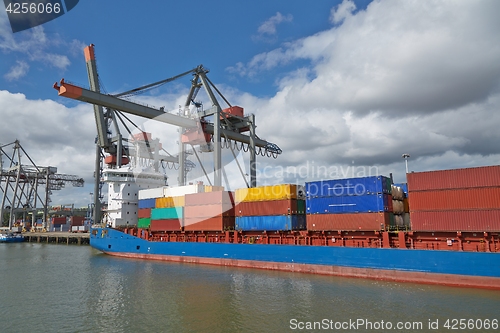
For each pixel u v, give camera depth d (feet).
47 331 61.11
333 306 68.90
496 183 73.77
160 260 136.67
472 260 75.25
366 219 90.68
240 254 112.98
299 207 108.37
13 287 94.73
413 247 84.33
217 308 70.33
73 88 125.90
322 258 96.63
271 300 74.18
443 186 80.43
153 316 67.05
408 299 70.85
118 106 139.23
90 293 85.97
